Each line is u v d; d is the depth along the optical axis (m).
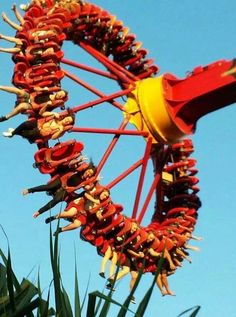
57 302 8.58
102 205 15.06
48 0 17.00
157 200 18.39
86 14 17.64
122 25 18.55
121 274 15.46
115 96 17.38
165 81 17.42
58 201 14.83
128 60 18.70
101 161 16.48
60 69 16.05
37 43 15.87
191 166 18.69
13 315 8.75
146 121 17.34
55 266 8.61
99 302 8.48
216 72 16.91
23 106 15.17
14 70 15.64
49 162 14.96
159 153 18.28
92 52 18.14
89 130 16.17
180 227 17.55
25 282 9.24
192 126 17.55
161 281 16.53
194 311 8.36
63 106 15.45
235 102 17.00
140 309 8.30
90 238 15.21
